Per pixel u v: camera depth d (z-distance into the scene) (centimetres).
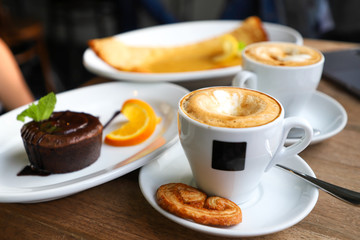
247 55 46
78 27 201
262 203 34
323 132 45
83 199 36
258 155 31
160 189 33
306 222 33
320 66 44
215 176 33
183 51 75
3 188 37
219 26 81
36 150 39
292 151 34
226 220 30
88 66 62
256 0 148
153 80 56
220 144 31
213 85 60
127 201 36
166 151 40
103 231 33
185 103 34
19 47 147
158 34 78
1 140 43
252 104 33
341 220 33
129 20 169
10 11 204
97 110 52
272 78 43
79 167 40
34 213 35
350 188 37
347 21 150
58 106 51
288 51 48
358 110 51
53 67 184
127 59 68
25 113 41
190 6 167
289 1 142
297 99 45
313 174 36
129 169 36
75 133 39
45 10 205
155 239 32
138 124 46
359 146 43
